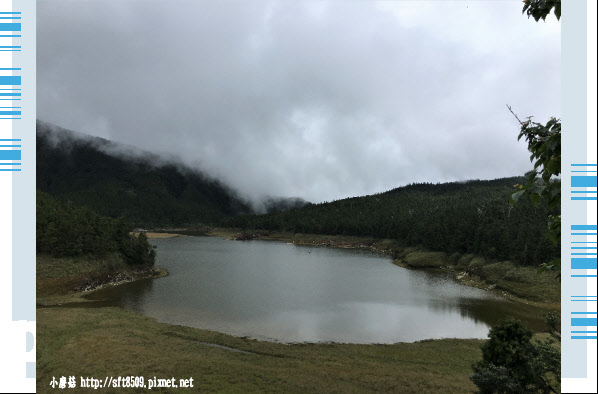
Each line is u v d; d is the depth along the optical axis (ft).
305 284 275.59
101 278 263.70
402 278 307.78
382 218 645.51
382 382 100.17
